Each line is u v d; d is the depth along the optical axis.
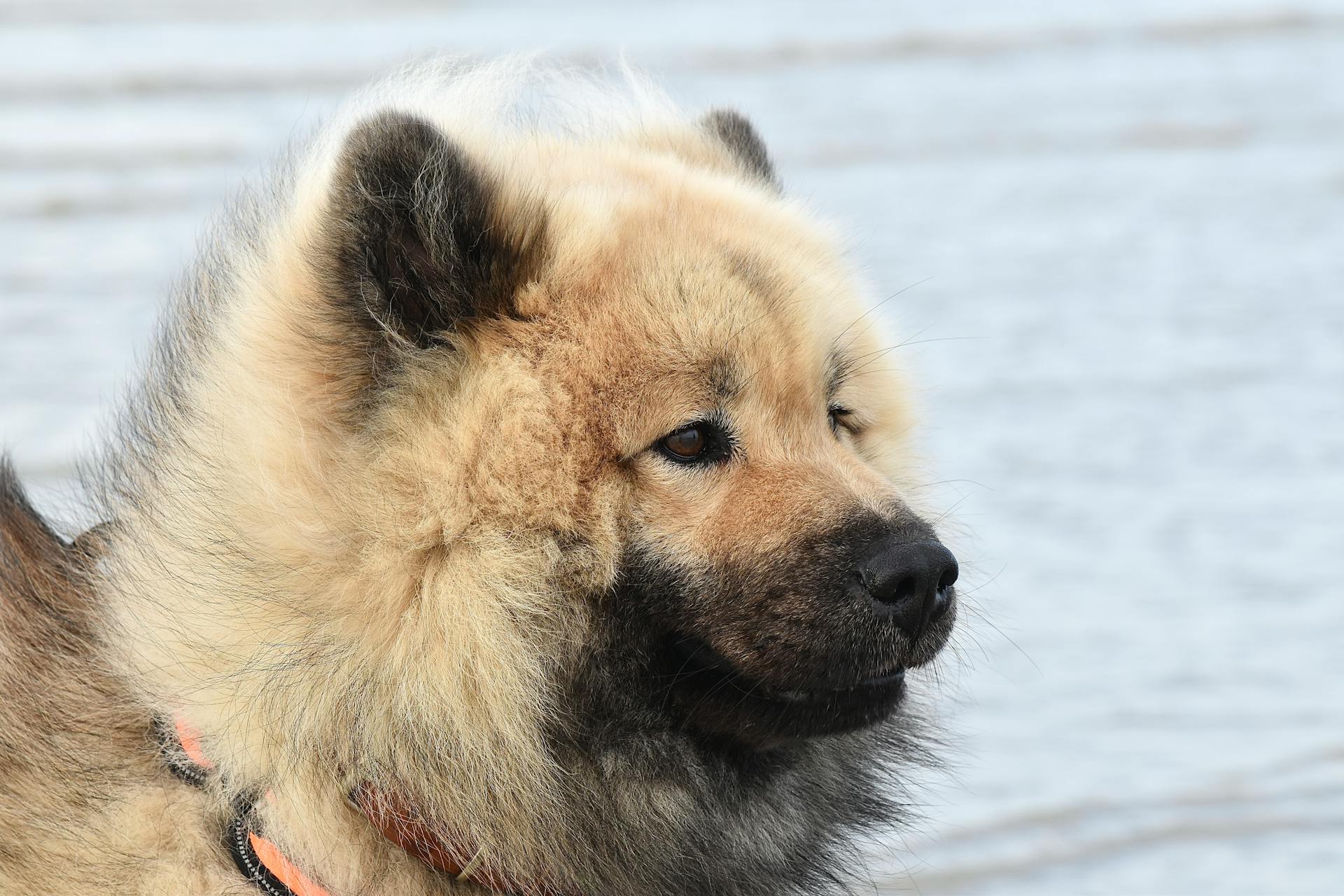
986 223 21.64
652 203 5.03
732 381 4.71
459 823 4.52
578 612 4.61
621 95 6.55
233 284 4.86
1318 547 11.70
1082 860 7.86
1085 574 11.14
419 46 30.72
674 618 4.73
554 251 4.69
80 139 22.88
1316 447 13.80
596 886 4.75
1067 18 38.34
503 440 4.48
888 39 35.50
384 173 4.47
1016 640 10.14
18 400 12.67
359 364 4.48
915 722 5.92
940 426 14.11
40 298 15.61
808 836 5.37
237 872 4.50
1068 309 17.84
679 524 4.66
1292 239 21.06
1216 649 10.09
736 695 4.80
